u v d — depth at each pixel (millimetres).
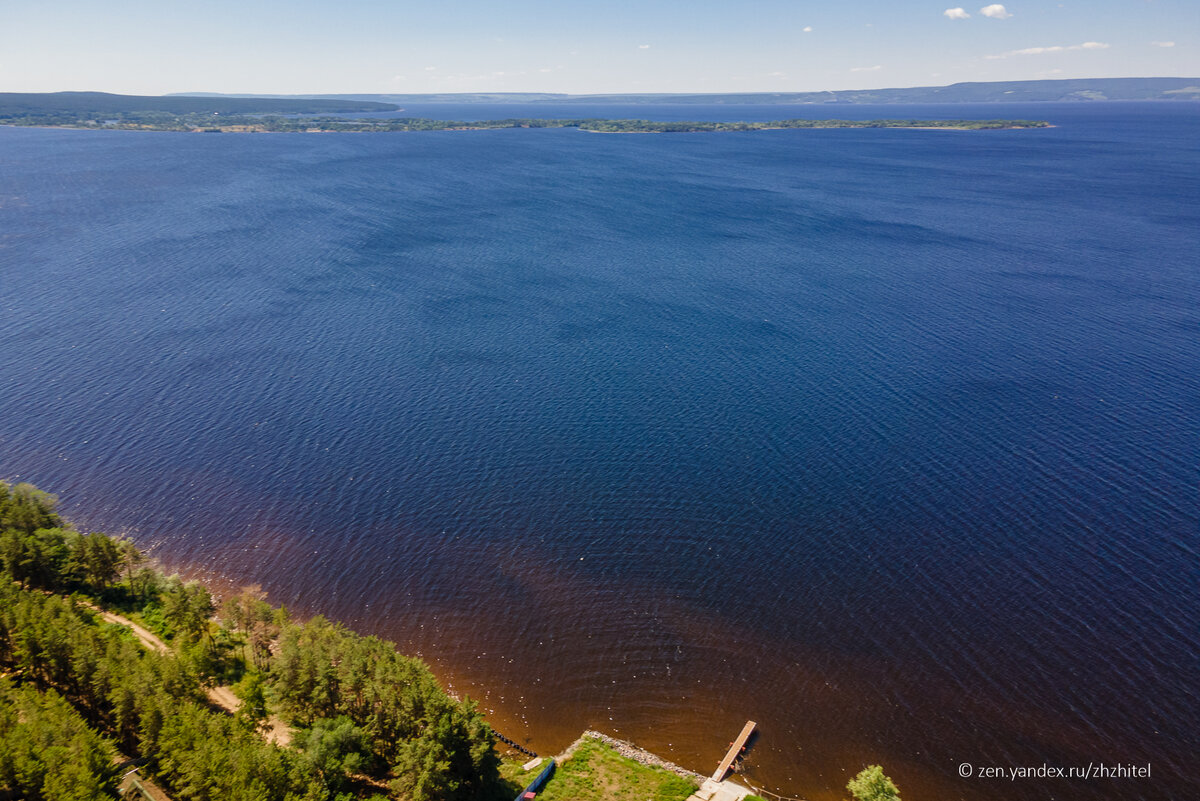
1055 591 81875
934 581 84250
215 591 81812
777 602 82125
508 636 77500
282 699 63438
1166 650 74000
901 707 69562
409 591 83312
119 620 74438
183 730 53625
